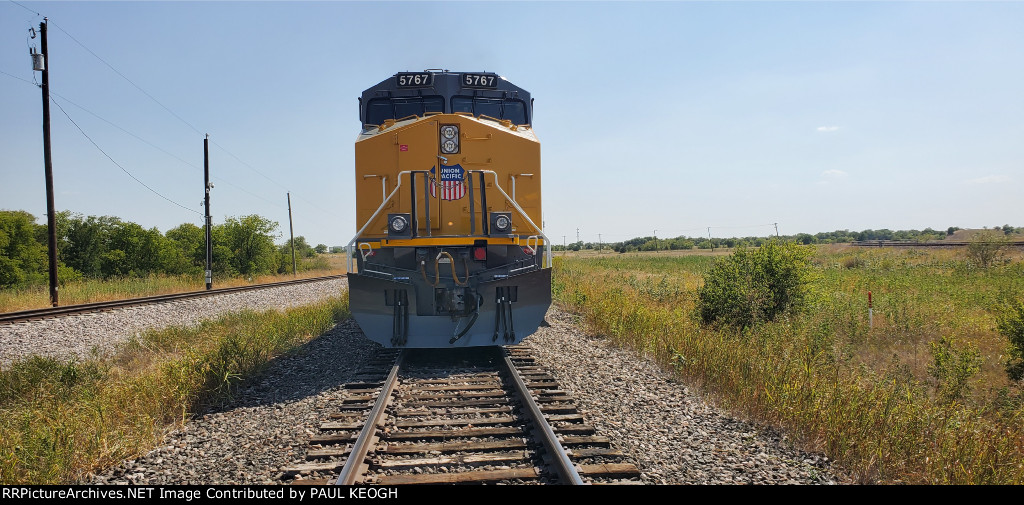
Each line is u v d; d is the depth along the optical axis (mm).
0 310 18094
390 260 9406
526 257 9703
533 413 5984
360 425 6008
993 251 33281
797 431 6031
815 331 11000
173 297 20156
